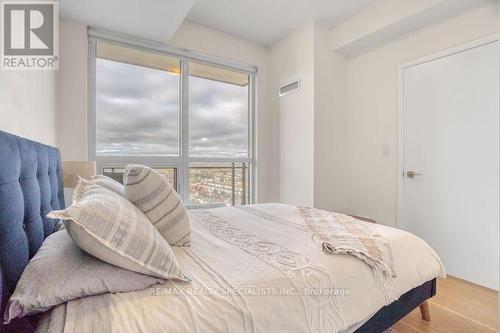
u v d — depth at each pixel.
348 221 1.65
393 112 2.76
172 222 1.20
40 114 1.72
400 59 2.70
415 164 2.57
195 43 3.04
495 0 2.06
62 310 0.71
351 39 2.82
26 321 0.78
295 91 3.16
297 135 3.15
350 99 3.18
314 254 1.11
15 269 0.82
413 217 2.58
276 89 3.47
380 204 2.87
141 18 2.37
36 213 1.10
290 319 0.84
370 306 1.05
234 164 3.51
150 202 1.16
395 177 2.74
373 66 2.94
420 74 2.53
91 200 0.84
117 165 2.75
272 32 3.22
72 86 2.38
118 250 0.79
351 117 3.16
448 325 1.59
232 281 0.88
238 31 3.21
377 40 2.77
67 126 2.36
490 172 2.09
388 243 1.30
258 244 1.24
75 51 2.40
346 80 3.20
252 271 0.95
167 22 2.44
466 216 2.22
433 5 2.17
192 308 0.76
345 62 3.18
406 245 1.35
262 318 0.80
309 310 0.89
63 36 2.34
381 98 2.86
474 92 2.17
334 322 0.93
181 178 3.09
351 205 3.17
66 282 0.73
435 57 2.42
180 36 2.95
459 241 2.26
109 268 0.80
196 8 2.74
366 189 3.01
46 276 0.74
